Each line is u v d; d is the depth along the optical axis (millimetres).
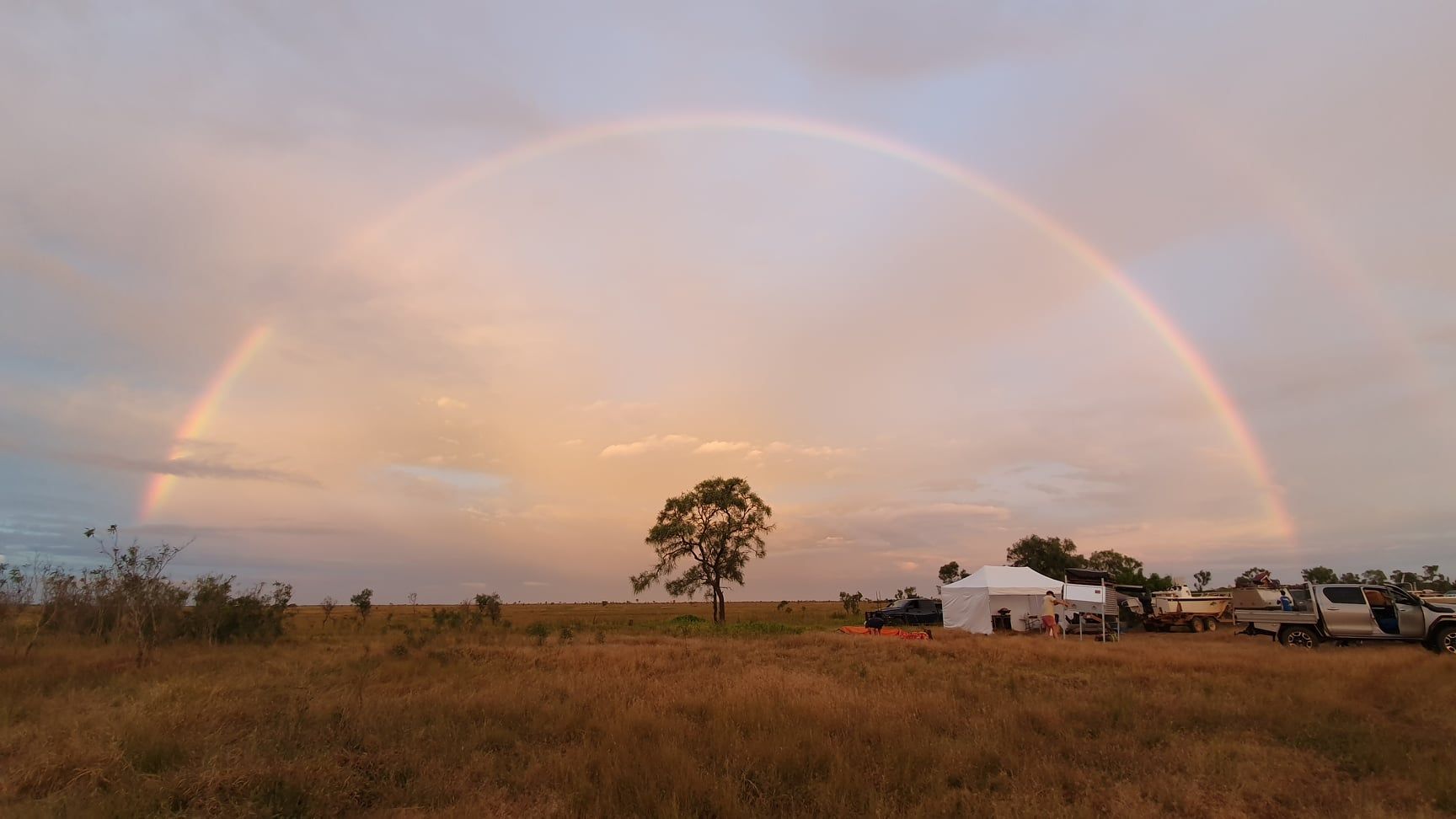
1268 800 6641
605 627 38344
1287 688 12695
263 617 26891
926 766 7586
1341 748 8578
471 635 28031
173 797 6164
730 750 7867
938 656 19938
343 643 25094
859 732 8719
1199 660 17609
